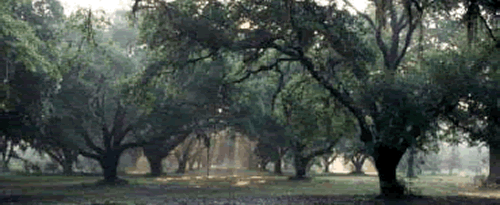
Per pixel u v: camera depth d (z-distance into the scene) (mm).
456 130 28688
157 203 24156
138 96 30266
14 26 25000
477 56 24344
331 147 51188
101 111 40469
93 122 39656
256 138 57688
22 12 33250
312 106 33125
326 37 24672
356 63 26156
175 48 26469
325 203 24469
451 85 23469
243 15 24266
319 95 32406
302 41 25188
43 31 34469
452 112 25859
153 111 39094
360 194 30906
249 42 25125
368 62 26328
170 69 29812
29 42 26266
